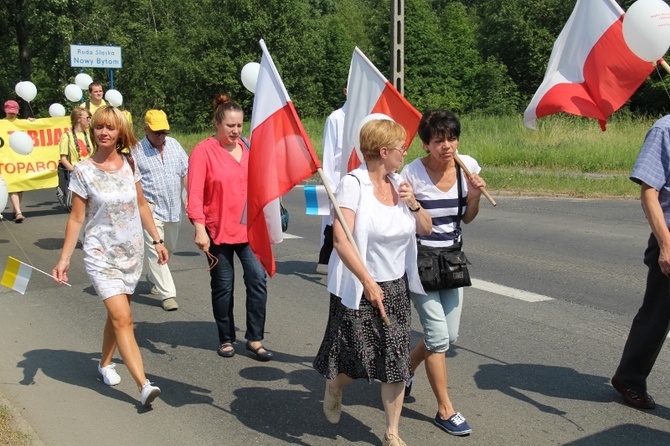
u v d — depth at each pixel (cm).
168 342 608
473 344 587
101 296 461
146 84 4366
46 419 452
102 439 425
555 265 859
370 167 387
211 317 683
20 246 1034
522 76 4172
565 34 525
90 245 464
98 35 3244
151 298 753
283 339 610
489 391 492
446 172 429
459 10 4588
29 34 2922
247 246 561
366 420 449
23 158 1293
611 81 506
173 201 704
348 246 366
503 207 1315
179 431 436
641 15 454
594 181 1562
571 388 496
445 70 4184
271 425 444
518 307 689
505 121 2714
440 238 425
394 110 482
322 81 4850
